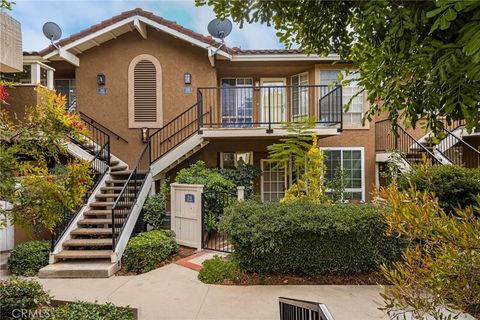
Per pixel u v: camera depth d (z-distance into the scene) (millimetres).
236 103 10305
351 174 9938
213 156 9844
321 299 4238
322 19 2225
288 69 10211
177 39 9445
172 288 4777
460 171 5977
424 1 1630
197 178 7738
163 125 9453
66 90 10211
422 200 1812
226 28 8812
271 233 4797
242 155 10242
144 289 4770
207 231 7156
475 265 1441
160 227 7508
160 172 8695
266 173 10258
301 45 2510
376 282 4762
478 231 1411
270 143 9898
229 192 7551
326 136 8875
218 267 5191
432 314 1668
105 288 4875
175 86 9477
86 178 3246
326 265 4902
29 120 2977
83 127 3238
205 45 8781
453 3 1408
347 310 3898
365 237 4758
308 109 10023
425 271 1621
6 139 2836
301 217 4824
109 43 9453
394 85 2127
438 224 1559
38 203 2896
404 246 4750
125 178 8508
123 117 9461
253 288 4676
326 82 9695
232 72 10469
